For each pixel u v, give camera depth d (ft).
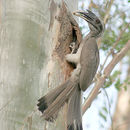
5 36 32.81
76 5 41.34
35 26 33.50
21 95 31.27
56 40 36.52
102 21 47.01
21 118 30.68
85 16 45.73
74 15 40.65
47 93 33.35
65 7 38.24
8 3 33.53
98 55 43.16
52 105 33.45
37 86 32.32
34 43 33.09
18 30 32.86
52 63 34.88
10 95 31.12
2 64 32.07
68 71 38.22
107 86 49.26
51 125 32.60
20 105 30.96
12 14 33.22
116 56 45.80
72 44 38.86
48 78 33.91
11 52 32.30
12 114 30.55
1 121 30.25
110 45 52.24
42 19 34.19
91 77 40.81
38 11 33.94
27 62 32.27
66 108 36.14
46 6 34.91
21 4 33.42
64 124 34.60
